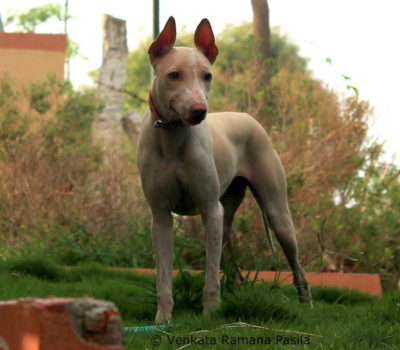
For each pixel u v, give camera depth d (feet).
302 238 37.14
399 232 41.09
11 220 37.73
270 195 25.14
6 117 41.57
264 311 20.26
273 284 23.31
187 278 23.76
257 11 63.57
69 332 9.03
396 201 40.63
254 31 63.77
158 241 22.03
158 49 20.84
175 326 19.40
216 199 22.06
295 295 27.63
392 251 39.96
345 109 41.27
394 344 17.35
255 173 25.02
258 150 25.11
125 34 58.39
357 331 18.08
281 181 25.35
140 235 35.86
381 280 39.19
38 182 38.29
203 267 34.40
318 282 32.42
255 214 35.17
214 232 21.89
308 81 43.93
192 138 21.35
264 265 33.12
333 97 41.93
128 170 40.96
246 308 20.31
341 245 38.47
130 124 55.67
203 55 20.93
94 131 55.88
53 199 37.83
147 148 21.52
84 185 39.32
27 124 42.88
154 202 21.91
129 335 17.81
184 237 35.76
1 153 40.47
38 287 25.75
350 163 39.50
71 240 35.94
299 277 25.70
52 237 36.27
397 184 41.39
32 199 37.81
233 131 24.47
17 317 9.47
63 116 44.34
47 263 29.45
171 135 21.02
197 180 21.47
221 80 47.16
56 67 53.88
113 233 36.86
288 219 25.36
